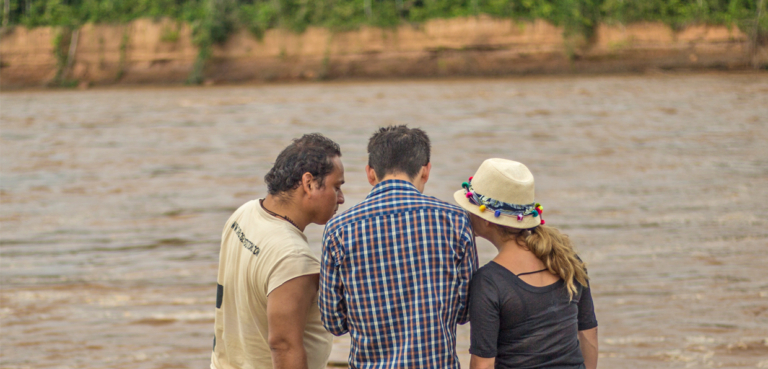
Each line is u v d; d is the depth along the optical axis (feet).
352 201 58.70
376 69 249.14
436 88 198.80
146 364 27.61
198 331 31.48
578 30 240.73
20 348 29.60
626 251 42.57
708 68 234.79
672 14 242.58
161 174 79.46
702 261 39.83
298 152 14.02
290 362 13.33
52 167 86.43
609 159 79.30
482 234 14.39
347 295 13.05
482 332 13.21
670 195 59.21
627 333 29.19
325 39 254.06
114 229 54.39
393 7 253.65
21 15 278.46
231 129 119.14
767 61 230.89
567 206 56.44
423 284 12.75
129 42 263.90
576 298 13.89
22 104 187.62
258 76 255.09
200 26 257.55
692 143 88.69
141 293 37.58
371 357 13.08
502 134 103.40
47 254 47.19
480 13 246.68
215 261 44.19
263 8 263.29
